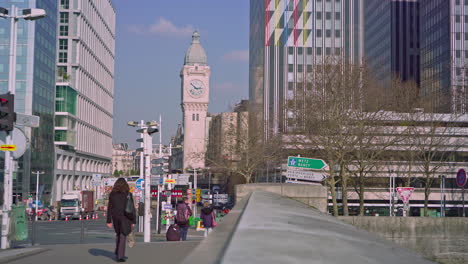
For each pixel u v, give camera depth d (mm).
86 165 121188
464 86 59625
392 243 3814
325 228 3885
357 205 76688
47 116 93062
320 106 48531
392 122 54844
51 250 16703
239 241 2633
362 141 48312
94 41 125125
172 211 49781
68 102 102875
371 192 76938
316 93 49844
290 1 115625
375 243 3512
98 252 16031
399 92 55812
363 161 50031
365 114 48938
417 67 118000
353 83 49344
